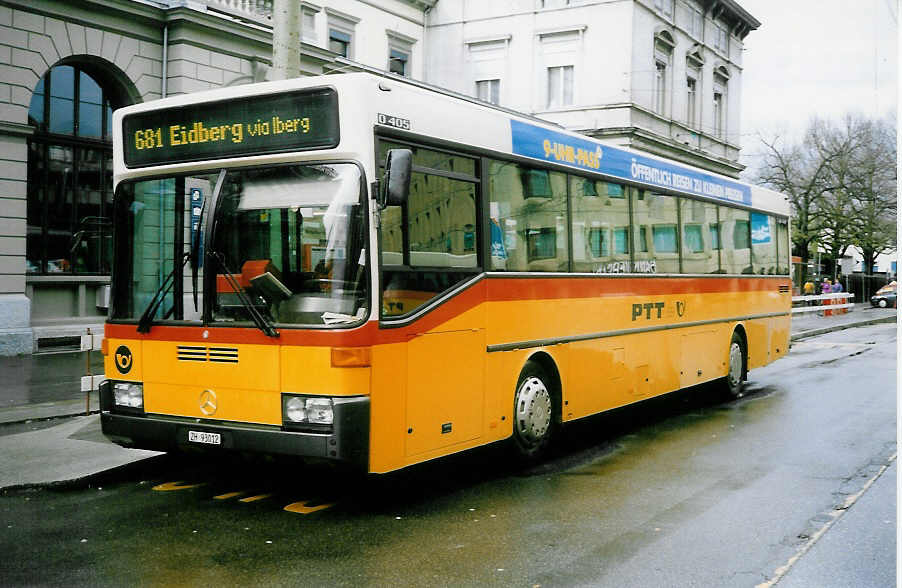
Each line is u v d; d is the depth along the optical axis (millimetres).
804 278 46750
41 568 5227
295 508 6660
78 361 15711
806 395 13469
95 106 18859
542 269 8219
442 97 6949
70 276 18172
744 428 10461
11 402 11391
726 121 42656
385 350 6137
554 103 34250
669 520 6395
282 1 9812
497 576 5148
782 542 5867
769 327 14391
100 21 18016
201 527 6125
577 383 8766
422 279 6594
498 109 8125
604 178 9383
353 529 6113
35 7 16844
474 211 7277
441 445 6766
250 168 6414
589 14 33250
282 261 6215
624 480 7695
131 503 6770
